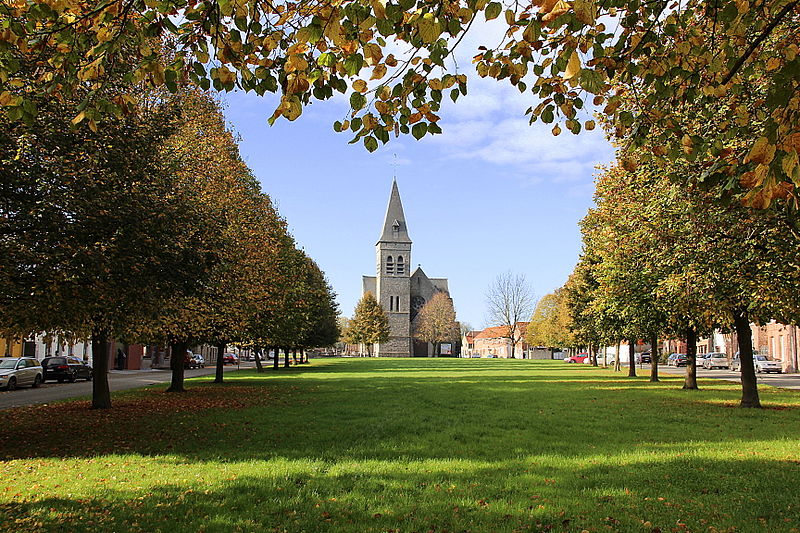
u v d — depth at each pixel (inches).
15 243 410.3
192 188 674.2
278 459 382.9
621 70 226.5
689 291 616.7
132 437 487.8
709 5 208.1
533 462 368.5
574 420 574.2
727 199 225.3
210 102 962.7
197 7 187.9
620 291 834.2
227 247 718.5
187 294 566.9
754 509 264.2
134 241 470.9
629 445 429.4
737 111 225.0
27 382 1212.5
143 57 199.9
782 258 506.9
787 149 127.2
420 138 208.4
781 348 2133.4
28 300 463.2
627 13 202.7
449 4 163.0
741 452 399.9
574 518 254.1
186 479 326.3
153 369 2306.8
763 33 190.1
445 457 387.5
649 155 240.4
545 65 208.8
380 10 144.6
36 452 423.5
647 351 3368.6
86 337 671.8
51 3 162.4
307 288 1657.2
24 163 423.5
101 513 262.4
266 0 192.5
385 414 631.8
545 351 4138.8
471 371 1926.7
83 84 451.8
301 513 263.0
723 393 925.2
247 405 745.6
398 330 4603.8
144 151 531.5
